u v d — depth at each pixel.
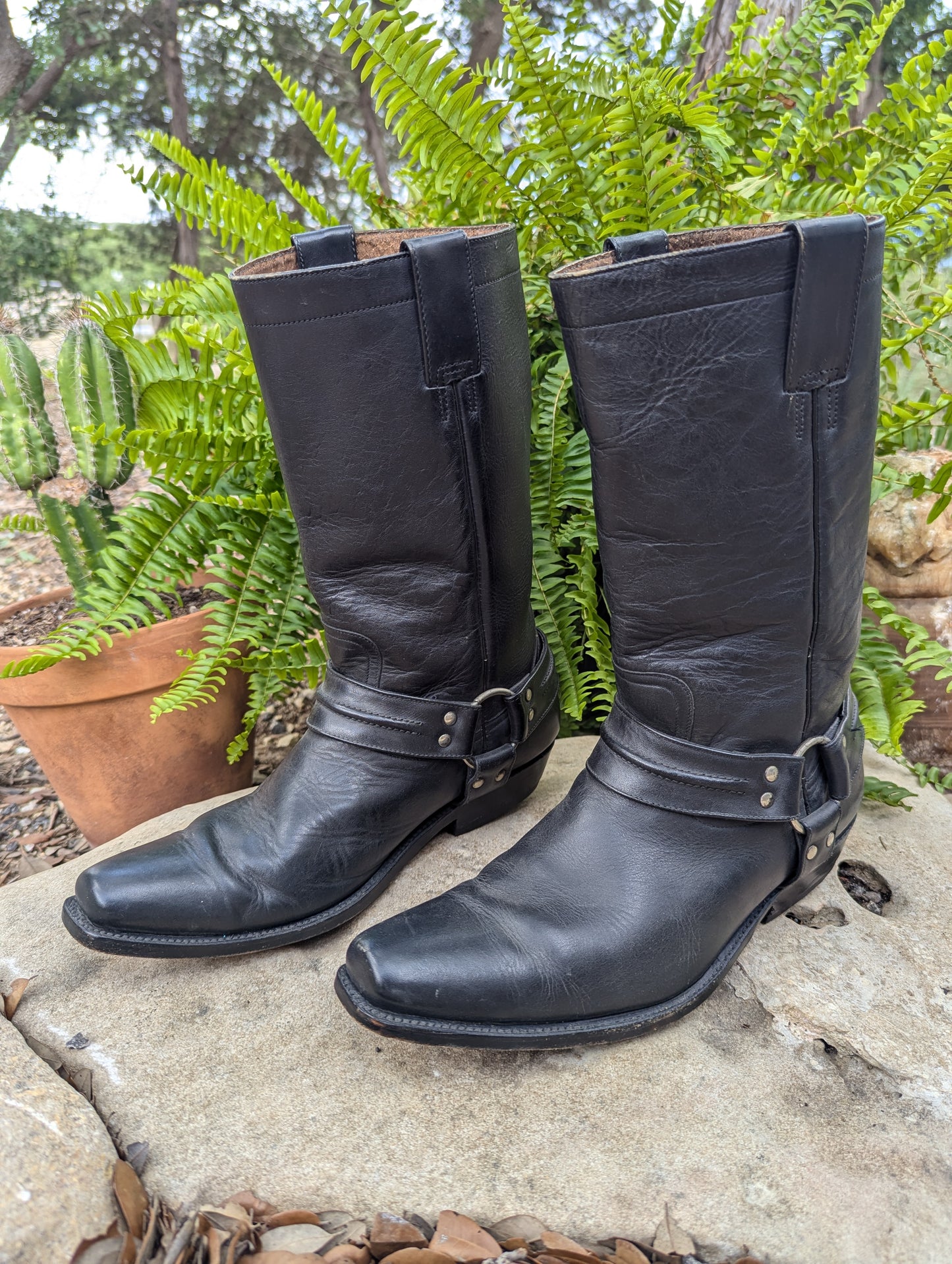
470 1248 0.66
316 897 0.94
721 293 0.65
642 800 0.83
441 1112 0.78
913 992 0.86
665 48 1.48
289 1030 0.87
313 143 5.83
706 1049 0.82
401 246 0.80
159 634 1.26
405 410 0.85
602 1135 0.75
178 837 0.97
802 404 0.68
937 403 1.15
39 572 2.87
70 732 1.27
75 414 1.27
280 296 0.82
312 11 5.66
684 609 0.78
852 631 0.83
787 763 0.80
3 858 1.54
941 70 2.90
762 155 1.33
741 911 0.83
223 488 1.37
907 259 1.36
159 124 5.86
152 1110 0.79
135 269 5.81
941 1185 0.70
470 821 1.11
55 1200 0.69
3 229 5.49
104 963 0.98
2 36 5.48
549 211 1.36
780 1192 0.70
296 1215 0.70
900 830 1.12
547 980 0.76
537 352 1.49
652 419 0.71
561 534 1.34
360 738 0.98
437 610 0.95
